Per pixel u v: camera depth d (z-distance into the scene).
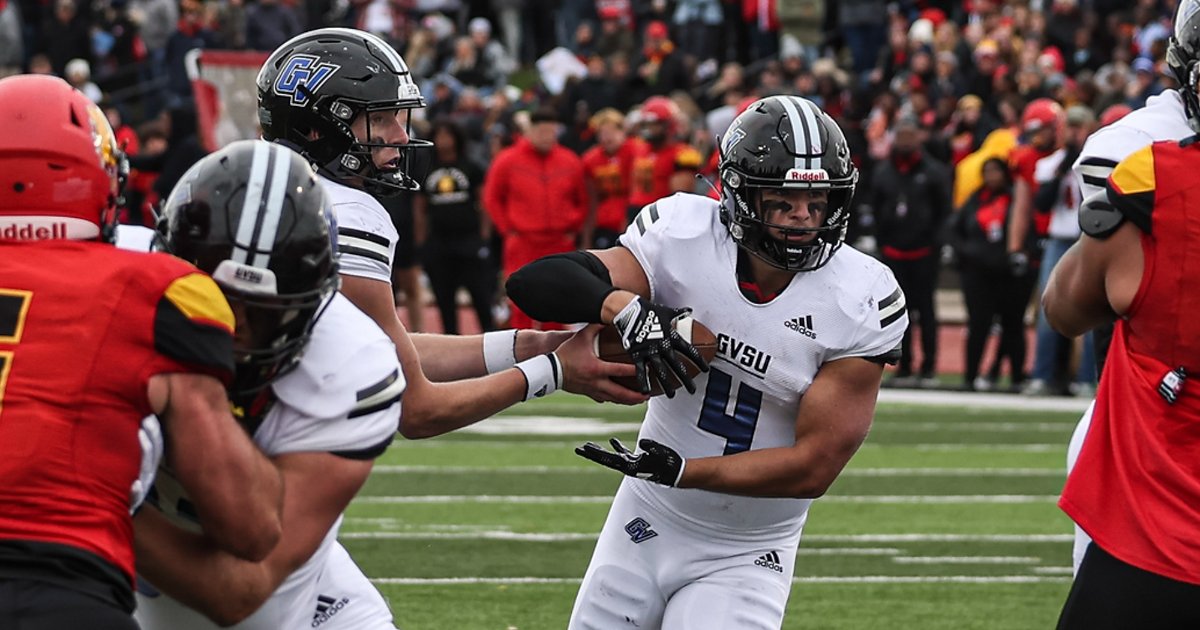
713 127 37.44
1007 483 24.47
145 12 52.62
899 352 10.63
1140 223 9.41
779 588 11.04
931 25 45.88
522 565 18.72
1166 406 9.44
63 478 7.27
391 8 55.19
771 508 10.91
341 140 10.54
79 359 7.36
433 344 11.30
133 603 7.62
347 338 8.30
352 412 8.22
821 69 40.94
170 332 7.46
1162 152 9.46
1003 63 42.62
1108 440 9.72
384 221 10.46
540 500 22.66
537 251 35.09
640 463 10.17
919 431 29.38
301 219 7.91
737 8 52.62
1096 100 38.44
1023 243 32.25
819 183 10.00
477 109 43.97
